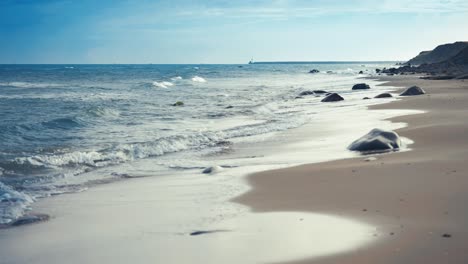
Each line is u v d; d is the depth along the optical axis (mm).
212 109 32219
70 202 10734
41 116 26609
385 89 48656
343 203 9156
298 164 13969
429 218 7781
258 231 7930
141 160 15883
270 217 8688
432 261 6070
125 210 9945
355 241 7008
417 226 7430
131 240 7977
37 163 14758
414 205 8562
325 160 14258
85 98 39906
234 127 23531
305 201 9602
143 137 20297
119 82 69188
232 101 38656
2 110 29391
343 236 7301
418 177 10617
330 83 68875
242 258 6762
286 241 7324
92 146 17922
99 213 9781
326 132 20672
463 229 7160
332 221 8102
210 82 74812
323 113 28203
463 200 8625
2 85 58562
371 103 32688
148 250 7418
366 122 22609
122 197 11094
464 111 24219
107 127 23250
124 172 14031
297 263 6406
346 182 10828
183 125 24375
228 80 82438
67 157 15484
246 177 12500
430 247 6520
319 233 7559
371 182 10586
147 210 9859
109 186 12320
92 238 8195
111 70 140875
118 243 7863
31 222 9227
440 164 11797
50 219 9422
